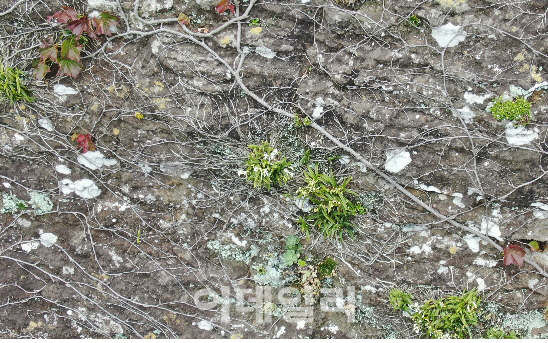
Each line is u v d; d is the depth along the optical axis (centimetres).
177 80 265
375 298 292
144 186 290
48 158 287
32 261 303
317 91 261
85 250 300
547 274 268
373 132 261
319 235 287
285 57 260
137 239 296
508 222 267
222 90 265
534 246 269
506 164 255
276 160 270
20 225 299
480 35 240
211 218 292
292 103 265
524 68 241
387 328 294
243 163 279
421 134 257
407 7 241
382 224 280
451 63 246
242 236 293
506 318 282
